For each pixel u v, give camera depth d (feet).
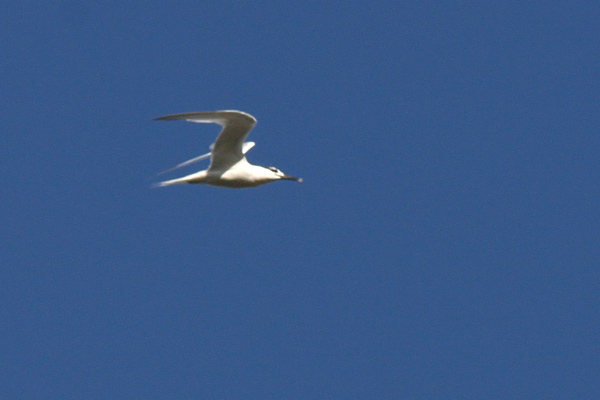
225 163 71.51
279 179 73.51
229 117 67.21
